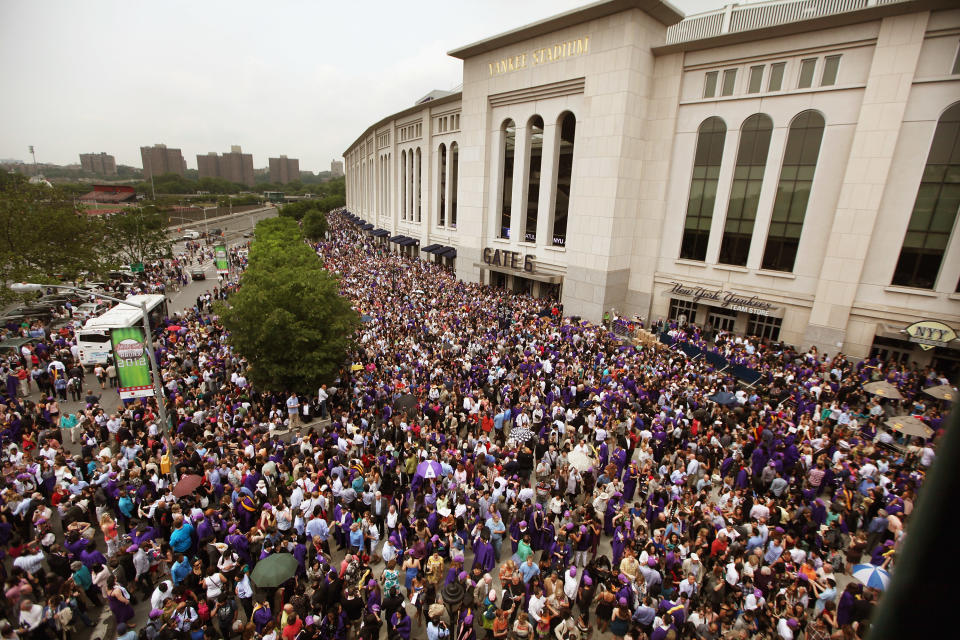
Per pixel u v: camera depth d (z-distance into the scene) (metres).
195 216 146.50
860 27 26.39
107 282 47.22
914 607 1.47
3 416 17.86
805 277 29.95
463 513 13.88
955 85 24.20
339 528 13.86
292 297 22.50
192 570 11.71
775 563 11.66
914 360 26.66
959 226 24.73
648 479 14.76
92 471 14.96
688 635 10.34
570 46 36.28
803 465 15.88
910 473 15.71
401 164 70.62
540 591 11.20
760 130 30.78
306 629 10.16
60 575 11.52
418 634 11.71
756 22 34.00
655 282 36.88
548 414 19.39
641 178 36.22
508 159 44.53
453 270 54.56
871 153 26.45
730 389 21.47
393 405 19.64
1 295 33.41
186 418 18.38
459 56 45.78
